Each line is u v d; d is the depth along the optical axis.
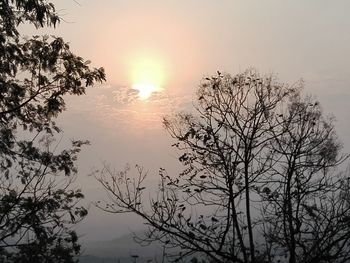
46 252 13.69
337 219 8.71
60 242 14.01
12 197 13.80
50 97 14.52
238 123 9.66
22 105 14.31
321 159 9.24
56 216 14.31
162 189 9.34
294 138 9.39
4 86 13.88
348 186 8.99
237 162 9.41
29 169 14.70
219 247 8.88
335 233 8.66
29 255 13.45
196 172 9.45
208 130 9.62
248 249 8.70
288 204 8.88
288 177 9.13
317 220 8.77
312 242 8.71
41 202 14.06
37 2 11.85
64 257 13.68
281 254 8.79
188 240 8.91
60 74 14.44
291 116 9.54
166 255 8.81
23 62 13.78
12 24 13.08
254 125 9.60
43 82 14.30
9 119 14.72
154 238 9.07
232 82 9.86
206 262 8.84
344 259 8.46
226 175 9.34
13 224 13.60
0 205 13.66
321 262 8.76
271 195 9.01
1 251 13.45
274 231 8.86
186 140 9.65
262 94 9.75
